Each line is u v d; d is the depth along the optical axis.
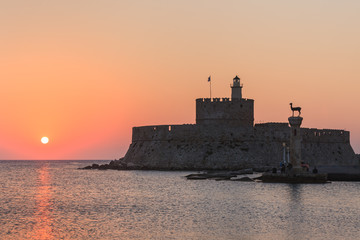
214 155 127.31
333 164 134.25
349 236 37.03
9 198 63.91
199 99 135.25
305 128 132.75
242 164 125.12
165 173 117.44
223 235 37.69
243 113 134.50
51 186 85.06
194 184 81.31
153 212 49.16
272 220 43.47
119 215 47.44
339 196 59.31
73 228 41.03
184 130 132.75
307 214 46.28
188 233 38.50
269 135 130.50
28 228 41.19
